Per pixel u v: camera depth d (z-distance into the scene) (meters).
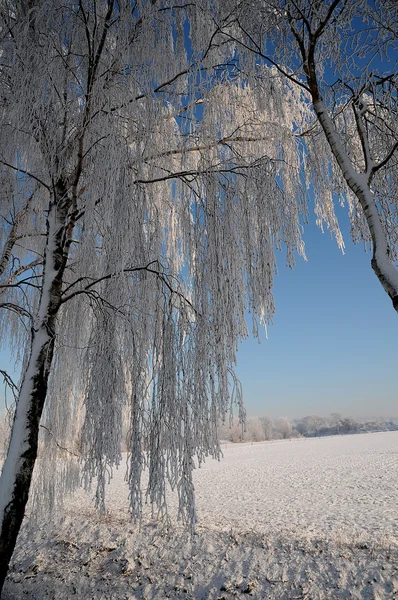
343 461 25.84
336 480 17.50
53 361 6.94
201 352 4.88
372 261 3.27
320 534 8.48
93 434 4.83
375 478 17.34
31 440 4.46
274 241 5.39
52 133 5.13
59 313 6.50
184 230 5.63
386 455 27.94
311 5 3.97
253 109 6.55
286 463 26.56
